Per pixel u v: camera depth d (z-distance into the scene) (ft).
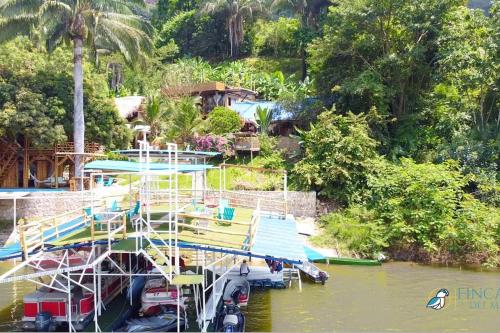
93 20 98.37
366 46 108.68
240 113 132.57
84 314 45.75
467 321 52.65
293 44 220.23
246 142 112.57
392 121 106.42
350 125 99.55
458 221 81.61
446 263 79.10
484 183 89.86
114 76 188.65
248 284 60.44
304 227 90.27
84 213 54.60
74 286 49.80
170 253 42.01
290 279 66.44
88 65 118.21
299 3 219.82
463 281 68.44
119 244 44.21
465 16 104.68
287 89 168.55
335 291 63.62
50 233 54.13
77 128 99.35
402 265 78.28
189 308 51.01
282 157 112.98
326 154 96.27
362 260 78.02
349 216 89.92
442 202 82.94
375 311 55.67
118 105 134.92
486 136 100.58
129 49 105.40
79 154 95.71
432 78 107.24
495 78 99.66
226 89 141.59
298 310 55.93
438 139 106.11
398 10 105.19
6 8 93.86
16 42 109.81
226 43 237.86
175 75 158.20
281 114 123.03
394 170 93.20
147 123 123.95
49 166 116.67
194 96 138.10
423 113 107.55
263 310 55.93
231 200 85.71
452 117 104.83
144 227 48.29
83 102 107.76
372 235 83.05
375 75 104.99
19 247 53.88
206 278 52.65
